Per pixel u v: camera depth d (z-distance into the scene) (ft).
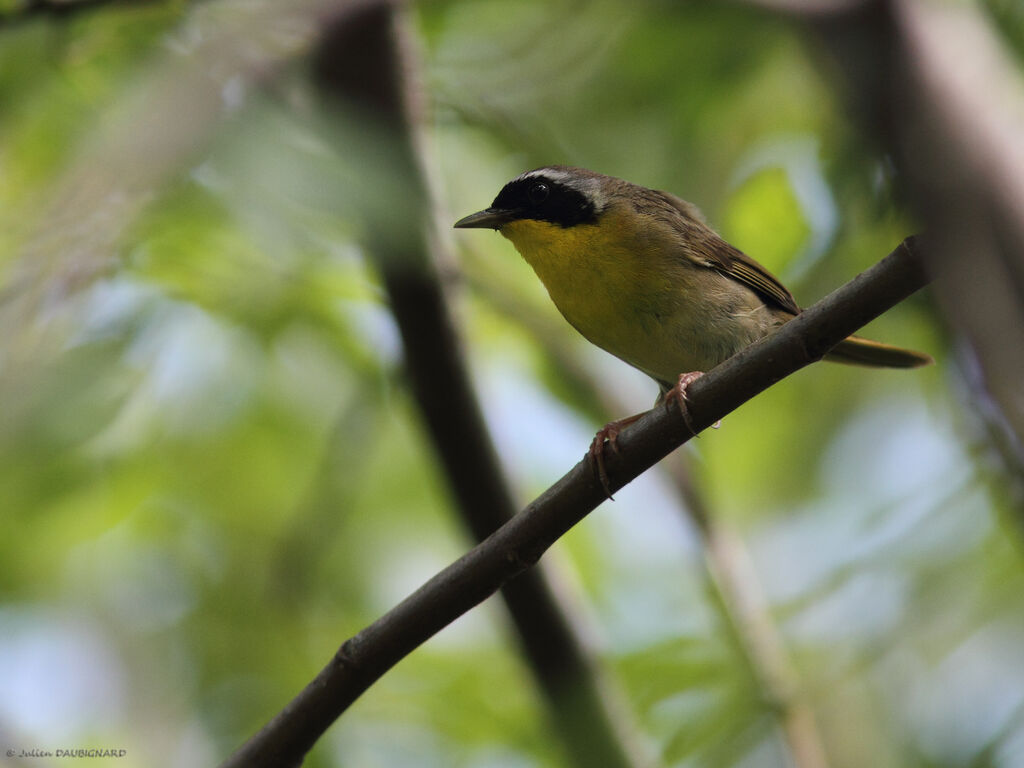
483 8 37.22
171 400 39.81
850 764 22.00
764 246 42.70
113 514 41.96
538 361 43.91
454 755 40.47
